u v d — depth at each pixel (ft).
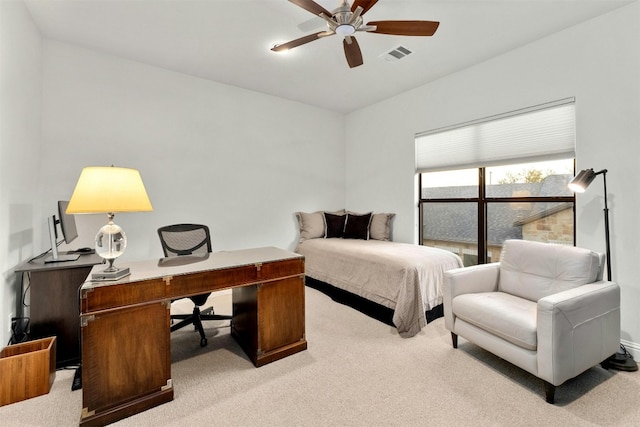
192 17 8.04
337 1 7.20
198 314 8.52
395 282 9.14
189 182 11.81
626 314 7.43
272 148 14.08
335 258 11.71
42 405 5.60
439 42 9.22
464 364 7.02
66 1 7.38
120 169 5.49
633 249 7.32
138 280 5.44
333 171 16.42
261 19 8.12
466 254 11.88
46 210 9.07
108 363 5.16
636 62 7.25
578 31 8.22
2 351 6.10
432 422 5.15
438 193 12.78
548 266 7.27
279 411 5.45
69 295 7.01
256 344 6.99
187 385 6.23
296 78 12.03
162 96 11.14
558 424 5.09
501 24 8.25
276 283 7.21
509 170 10.61
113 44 9.45
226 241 12.80
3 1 6.32
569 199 9.18
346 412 5.41
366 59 10.34
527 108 9.36
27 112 7.84
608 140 7.70
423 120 12.75
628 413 5.36
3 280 6.45
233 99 12.85
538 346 5.67
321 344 8.03
